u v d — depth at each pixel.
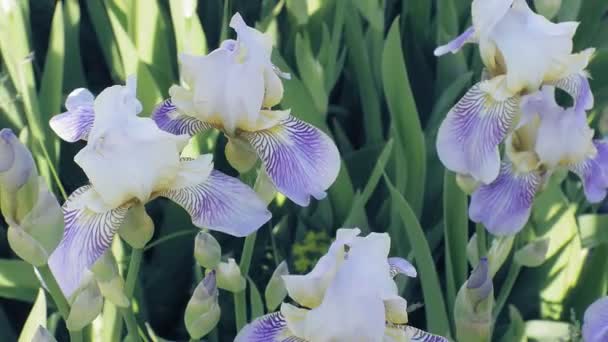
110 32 1.29
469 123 1.00
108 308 1.05
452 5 1.28
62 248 0.90
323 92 1.22
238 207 0.91
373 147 1.24
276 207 1.23
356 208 1.15
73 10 1.29
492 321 1.06
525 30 0.99
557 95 1.35
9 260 1.15
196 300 0.94
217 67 0.93
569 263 1.19
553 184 1.17
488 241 1.16
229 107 0.94
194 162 0.92
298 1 1.27
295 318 0.89
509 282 1.05
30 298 1.17
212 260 0.95
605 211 1.28
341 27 1.28
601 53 1.29
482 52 1.00
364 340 0.87
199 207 0.91
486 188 1.00
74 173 1.26
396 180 1.19
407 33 1.35
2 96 1.24
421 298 1.21
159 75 1.24
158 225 1.26
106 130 0.90
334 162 0.94
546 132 1.00
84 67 1.39
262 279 1.22
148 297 1.22
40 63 1.35
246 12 1.40
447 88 1.25
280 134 0.95
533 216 1.19
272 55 1.19
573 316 1.14
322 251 1.18
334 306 0.87
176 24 1.23
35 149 1.18
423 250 1.09
